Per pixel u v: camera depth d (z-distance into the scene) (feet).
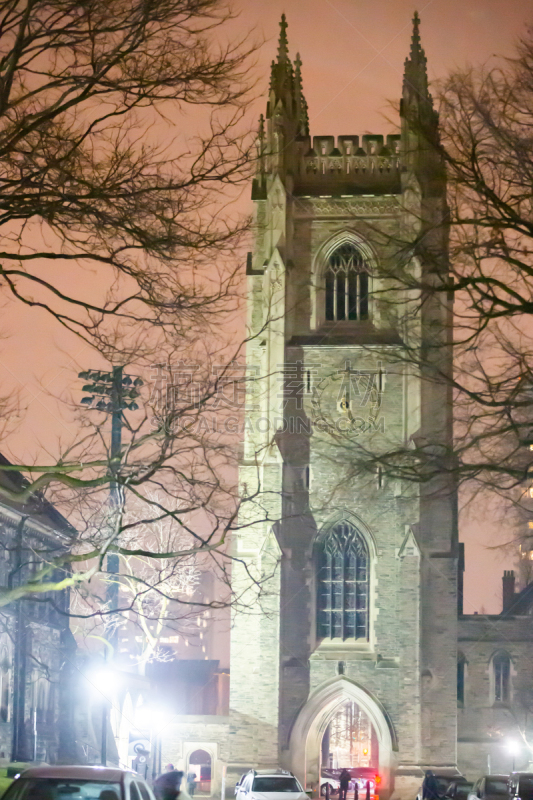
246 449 243.40
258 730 235.81
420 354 75.25
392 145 257.75
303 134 263.49
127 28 61.67
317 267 252.21
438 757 235.81
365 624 242.37
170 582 206.90
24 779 58.44
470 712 254.88
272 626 238.27
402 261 73.82
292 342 247.91
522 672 256.11
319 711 239.71
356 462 78.02
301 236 253.85
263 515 239.71
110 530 104.47
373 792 229.86
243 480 242.17
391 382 243.40
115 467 83.15
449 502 242.17
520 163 68.18
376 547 241.96
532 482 78.33
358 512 242.17
